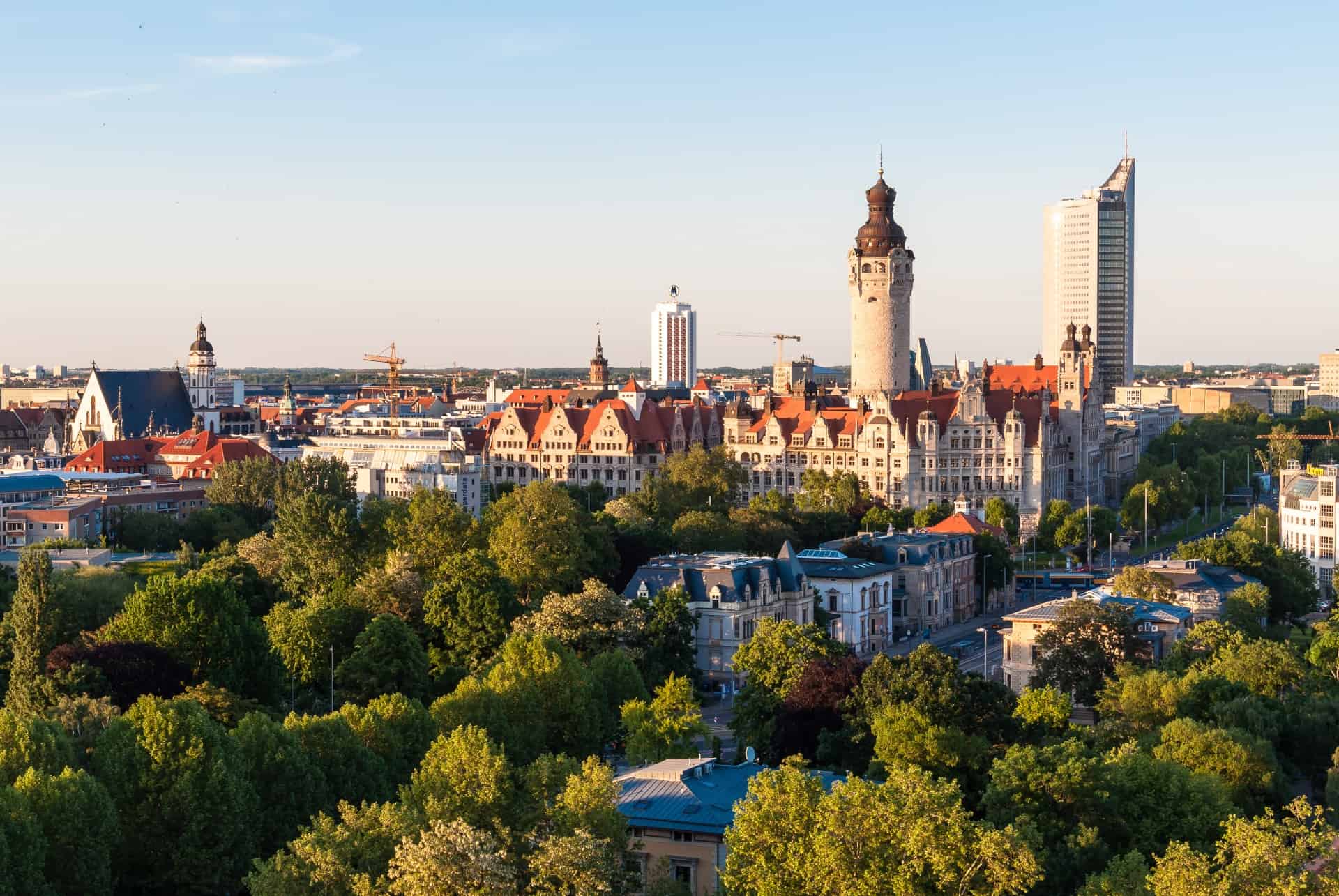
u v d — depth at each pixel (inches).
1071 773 6284.5
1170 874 5059.1
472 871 5167.3
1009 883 5113.2
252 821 6692.9
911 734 7244.1
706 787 6658.5
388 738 7524.6
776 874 5349.4
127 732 6781.5
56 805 6151.6
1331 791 7165.4
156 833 6535.4
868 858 5270.7
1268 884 4960.6
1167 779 6476.4
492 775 6112.2
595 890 5260.8
